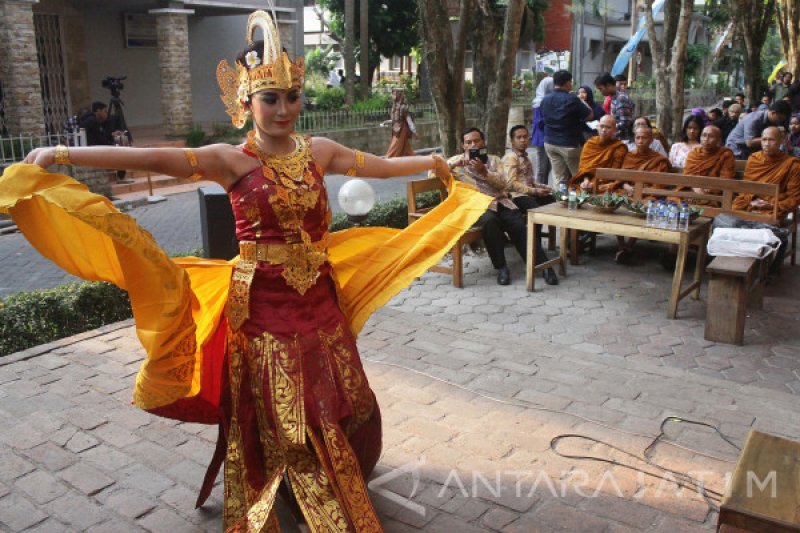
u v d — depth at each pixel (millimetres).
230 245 5449
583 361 4914
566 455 3643
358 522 2689
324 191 2902
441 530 3076
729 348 5465
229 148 2803
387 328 5527
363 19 21078
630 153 8078
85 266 2648
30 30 12523
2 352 5223
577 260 7754
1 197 2367
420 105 21281
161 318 2537
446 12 8445
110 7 16672
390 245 3338
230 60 19359
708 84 33094
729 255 5754
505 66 8453
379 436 3029
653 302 6551
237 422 2854
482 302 6594
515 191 7570
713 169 7531
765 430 3930
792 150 9953
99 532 3078
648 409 4172
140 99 18094
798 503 2311
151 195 12922
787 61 20719
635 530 3061
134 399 2742
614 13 34656
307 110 19109
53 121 16016
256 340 2783
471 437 3824
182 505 3270
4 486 3400
